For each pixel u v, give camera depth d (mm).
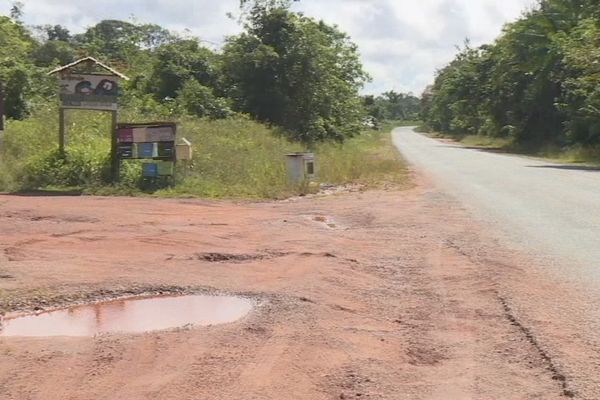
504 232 10461
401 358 5066
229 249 9031
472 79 58875
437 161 29938
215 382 4535
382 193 16625
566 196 15219
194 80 30938
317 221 11992
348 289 7113
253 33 34062
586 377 4605
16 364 4816
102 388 4414
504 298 6645
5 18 34188
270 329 5695
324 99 35469
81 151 16359
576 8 39406
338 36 43562
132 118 23250
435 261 8477
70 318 6094
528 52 43344
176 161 16375
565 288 6992
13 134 18531
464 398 4312
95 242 9305
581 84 32062
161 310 6352
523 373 4742
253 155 20250
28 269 7605
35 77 28625
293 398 4285
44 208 12266
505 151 42438
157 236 9859
